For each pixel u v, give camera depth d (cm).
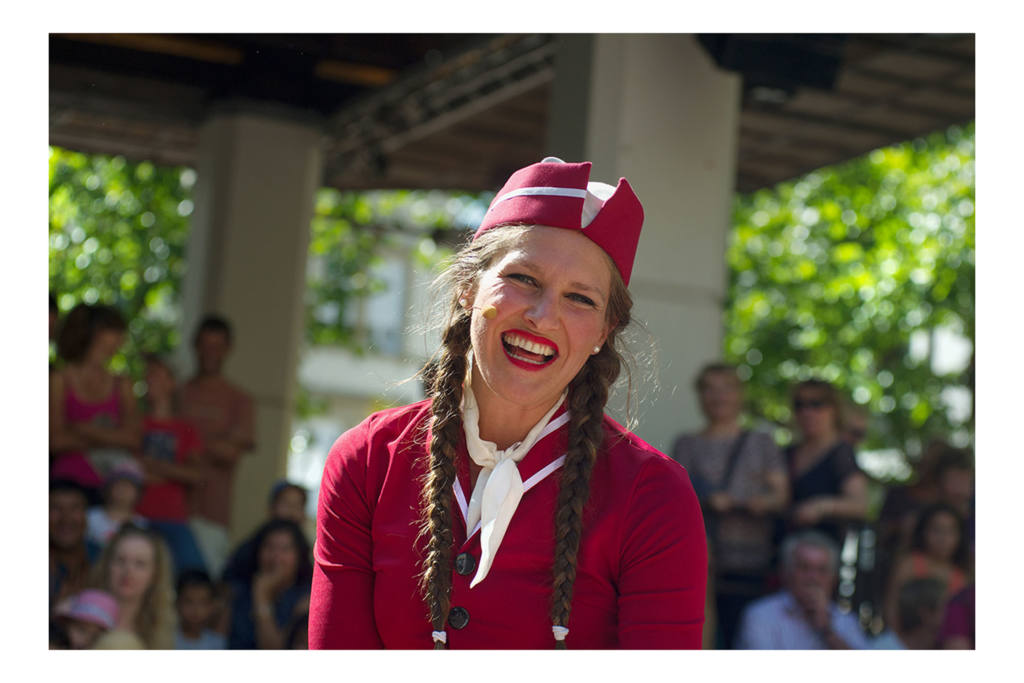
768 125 800
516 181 198
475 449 197
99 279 1194
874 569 548
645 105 548
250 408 677
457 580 192
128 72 784
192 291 838
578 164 193
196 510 650
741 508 522
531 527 192
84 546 491
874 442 1190
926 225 1204
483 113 827
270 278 836
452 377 200
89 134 906
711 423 534
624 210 194
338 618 200
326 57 796
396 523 197
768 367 1246
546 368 190
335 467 204
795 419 557
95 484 534
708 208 561
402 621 195
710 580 520
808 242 1320
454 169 947
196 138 909
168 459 598
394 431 204
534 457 196
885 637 538
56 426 531
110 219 1214
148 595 489
